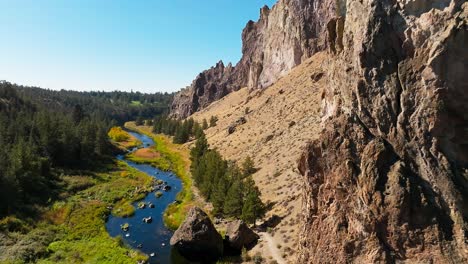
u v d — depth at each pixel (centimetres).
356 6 3722
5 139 10656
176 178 10844
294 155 8075
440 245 2859
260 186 7588
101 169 11181
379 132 3362
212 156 9419
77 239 6284
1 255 5362
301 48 17338
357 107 3541
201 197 8419
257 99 17312
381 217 3098
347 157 3409
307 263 3656
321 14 17075
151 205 8169
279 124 11269
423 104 3139
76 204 7888
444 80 3053
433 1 3172
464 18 2988
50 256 5553
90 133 13175
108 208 7925
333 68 4253
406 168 3152
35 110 17212
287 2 19688
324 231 3500
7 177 7075
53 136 10750
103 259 5444
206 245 5259
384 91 3359
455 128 3084
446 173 3019
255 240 5456
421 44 3189
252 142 11325
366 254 3144
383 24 3406
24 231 6319
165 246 6034
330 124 3656
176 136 17175
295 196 6272
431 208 2970
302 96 12275
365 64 3478
